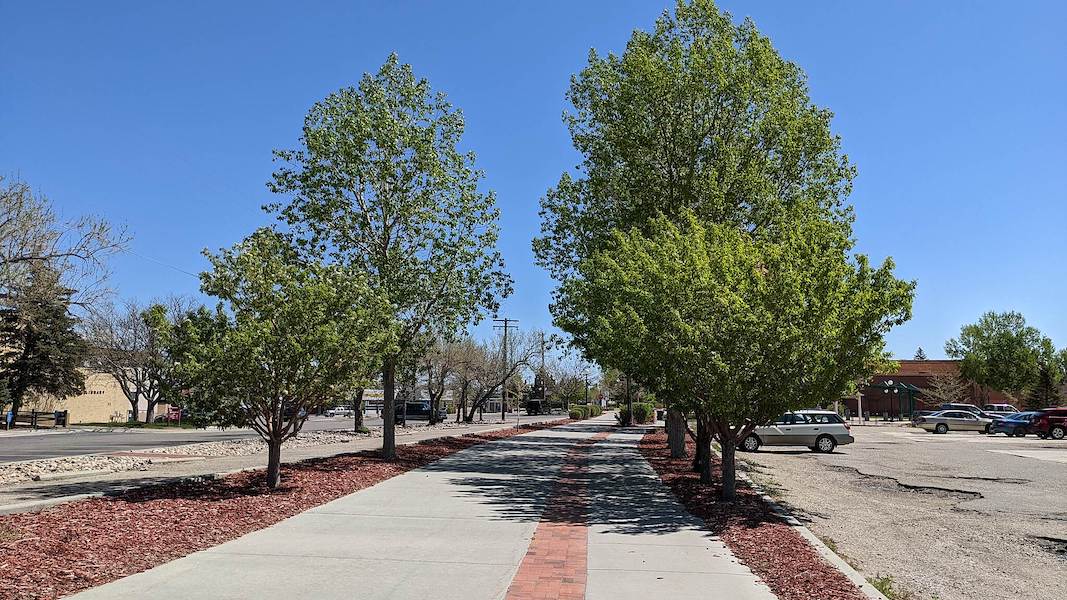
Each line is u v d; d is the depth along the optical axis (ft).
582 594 22.08
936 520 42.45
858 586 23.70
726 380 39.60
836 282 39.81
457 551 27.71
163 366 39.42
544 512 37.88
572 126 82.53
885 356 40.78
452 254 63.93
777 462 80.59
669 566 26.04
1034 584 28.02
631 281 46.73
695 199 72.13
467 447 85.66
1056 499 51.75
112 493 36.99
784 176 72.69
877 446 110.22
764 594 22.45
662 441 106.83
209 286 39.86
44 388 147.95
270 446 41.81
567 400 328.49
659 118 73.15
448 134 66.18
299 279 41.45
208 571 23.65
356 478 49.01
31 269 54.54
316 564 25.03
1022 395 265.95
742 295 40.27
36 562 22.81
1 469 52.08
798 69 76.18
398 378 71.51
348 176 63.00
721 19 74.64
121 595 20.56
